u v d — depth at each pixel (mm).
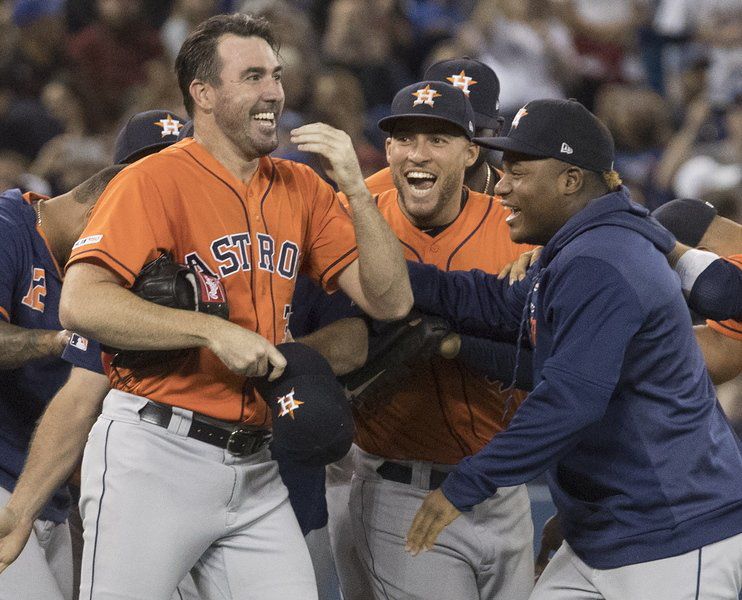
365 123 36219
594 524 13195
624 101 36781
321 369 13102
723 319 14453
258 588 13086
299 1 41875
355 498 16047
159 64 38344
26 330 13945
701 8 42062
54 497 14859
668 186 34438
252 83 12961
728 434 13516
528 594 16062
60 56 38344
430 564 15430
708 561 12812
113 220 12531
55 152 33438
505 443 12758
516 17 39844
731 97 36375
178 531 12719
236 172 13305
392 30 40844
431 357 15102
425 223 15586
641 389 12852
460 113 14773
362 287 13852
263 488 13398
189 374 12820
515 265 14945
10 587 13617
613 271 12562
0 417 14539
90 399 13438
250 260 13148
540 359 13469
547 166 13445
